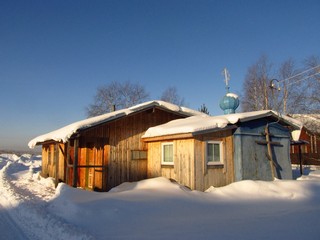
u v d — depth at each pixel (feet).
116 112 42.11
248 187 32.63
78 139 38.24
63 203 25.00
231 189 32.40
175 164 37.76
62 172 47.14
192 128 34.22
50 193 38.01
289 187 33.71
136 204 24.32
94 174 45.14
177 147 37.65
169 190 30.35
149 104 44.24
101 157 43.73
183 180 36.14
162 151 40.78
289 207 26.23
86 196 26.99
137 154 43.78
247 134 39.83
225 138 38.50
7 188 39.86
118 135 42.63
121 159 42.37
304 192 32.35
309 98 106.11
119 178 41.86
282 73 114.11
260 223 20.56
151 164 42.91
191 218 21.95
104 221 20.67
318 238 17.31
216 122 36.40
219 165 37.24
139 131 44.60
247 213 23.79
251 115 39.19
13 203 30.01
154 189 30.96
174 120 46.50
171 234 17.95
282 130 44.45
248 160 39.17
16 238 19.39
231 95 46.85
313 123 104.37
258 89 119.55
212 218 22.03
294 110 113.19
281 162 43.21
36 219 22.59
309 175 56.90
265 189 32.50
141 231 18.58
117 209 22.62
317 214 23.48
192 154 35.12
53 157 53.01
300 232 18.45
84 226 19.76
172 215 22.66
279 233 18.20
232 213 23.80
